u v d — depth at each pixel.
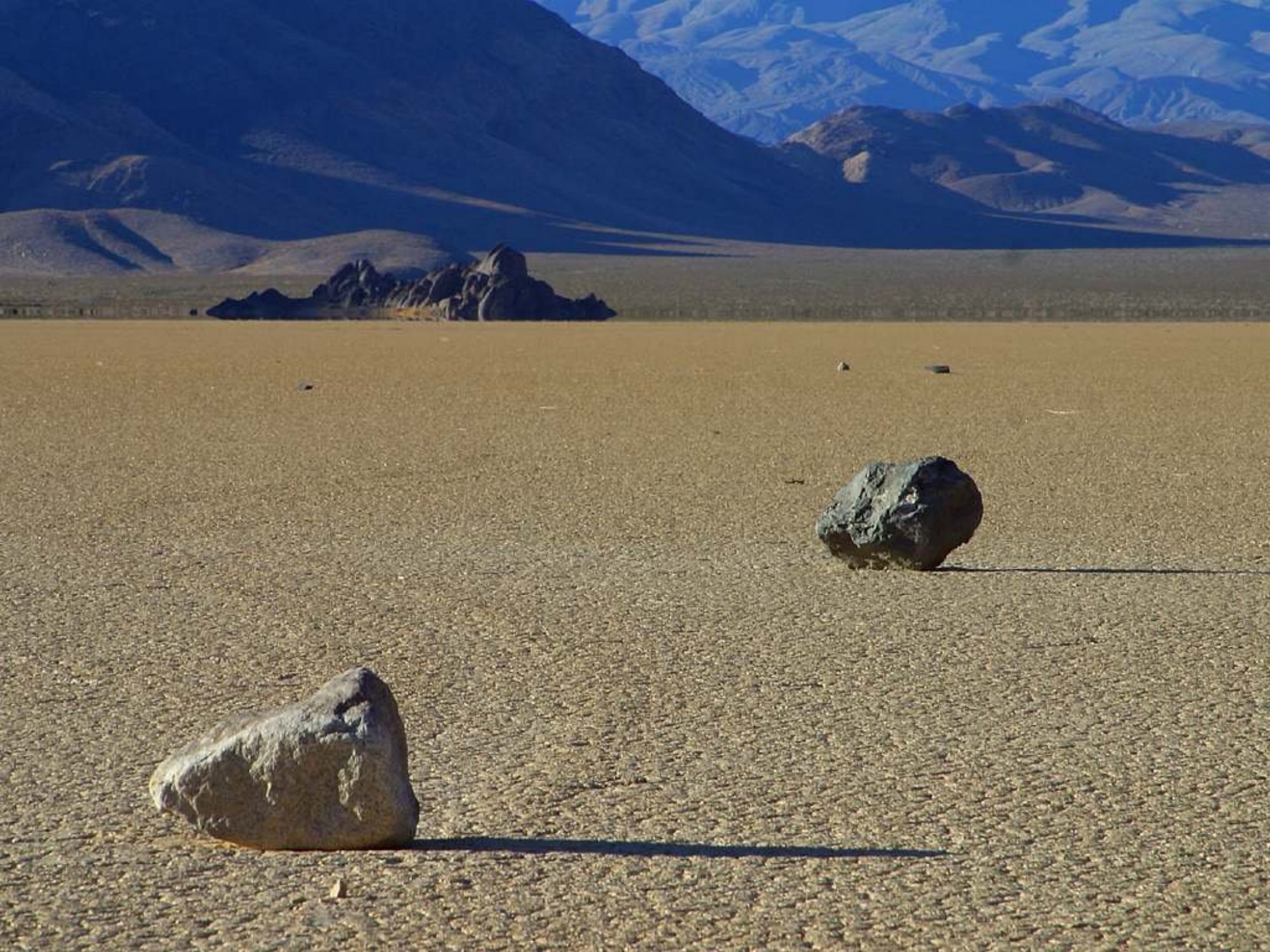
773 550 23.80
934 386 57.28
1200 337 94.94
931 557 21.94
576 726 14.59
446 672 16.45
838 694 15.61
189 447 37.78
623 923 10.33
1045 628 18.38
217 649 17.42
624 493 30.00
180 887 10.86
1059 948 10.02
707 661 16.88
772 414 46.28
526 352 79.88
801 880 11.03
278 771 11.43
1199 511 27.98
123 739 14.19
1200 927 10.32
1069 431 41.72
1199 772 13.30
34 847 11.61
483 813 12.33
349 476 32.44
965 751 13.83
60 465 34.25
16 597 20.14
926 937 10.16
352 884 10.88
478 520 26.66
